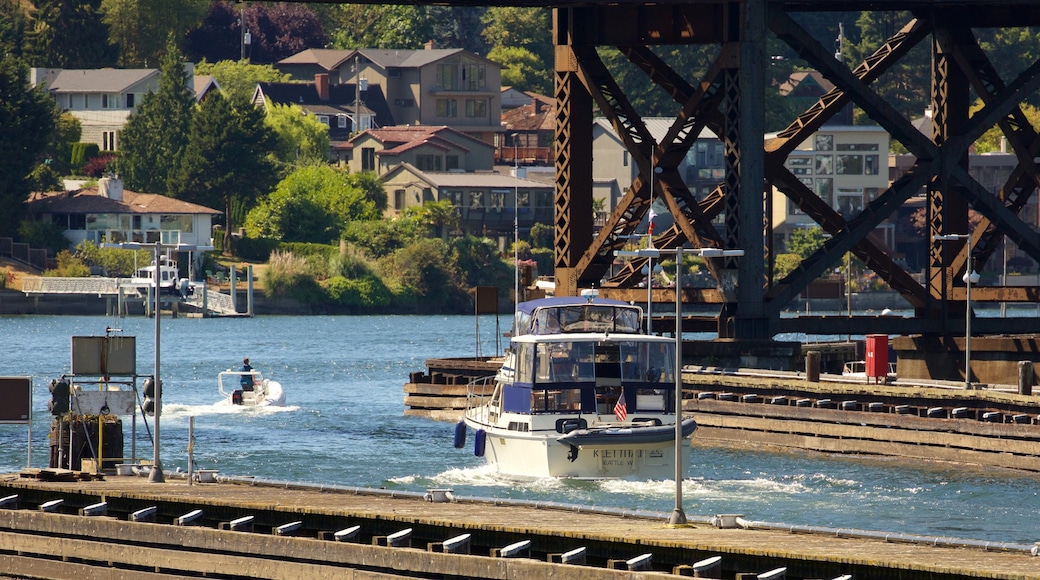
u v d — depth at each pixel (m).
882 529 136.62
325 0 190.50
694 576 93.00
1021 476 170.00
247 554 109.31
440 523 105.00
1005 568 87.81
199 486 127.62
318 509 109.94
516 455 159.88
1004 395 178.62
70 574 117.00
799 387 196.00
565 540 100.56
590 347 158.12
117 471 137.25
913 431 183.00
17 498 124.31
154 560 113.31
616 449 154.25
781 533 103.81
